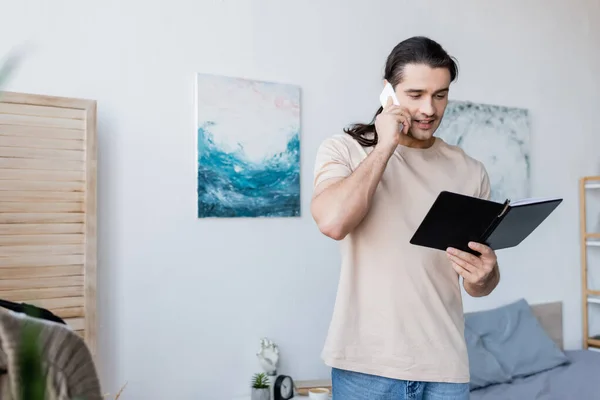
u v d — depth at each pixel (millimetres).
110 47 2271
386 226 1318
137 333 2301
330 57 2730
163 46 2373
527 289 3348
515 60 3322
